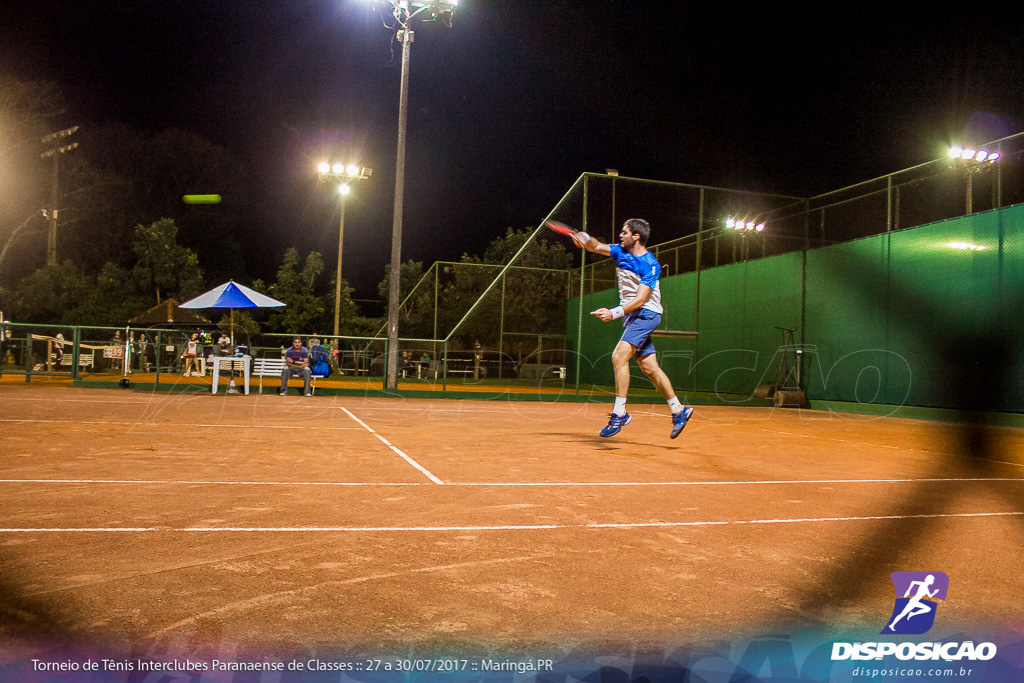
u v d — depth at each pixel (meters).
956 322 12.02
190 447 5.29
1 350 15.23
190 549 2.47
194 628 1.78
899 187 13.63
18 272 32.22
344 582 2.16
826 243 15.14
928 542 2.86
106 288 27.00
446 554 2.50
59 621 1.80
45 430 6.16
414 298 24.17
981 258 11.67
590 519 3.13
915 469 5.22
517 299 20.41
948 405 12.03
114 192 35.12
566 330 21.08
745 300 17.42
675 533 2.91
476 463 4.85
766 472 4.83
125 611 1.88
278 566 2.30
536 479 4.20
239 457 4.82
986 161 12.06
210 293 13.66
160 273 27.64
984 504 3.75
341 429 7.18
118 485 3.62
